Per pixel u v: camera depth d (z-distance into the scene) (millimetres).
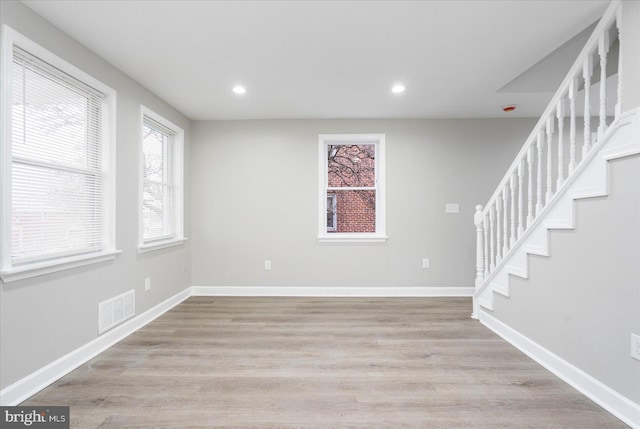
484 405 1759
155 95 3309
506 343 2609
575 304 1966
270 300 3934
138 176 2994
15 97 1862
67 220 2234
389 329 2932
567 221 2029
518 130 4086
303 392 1889
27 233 1939
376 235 4141
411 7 1929
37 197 2002
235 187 4176
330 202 4281
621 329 1653
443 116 4031
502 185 2824
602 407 1734
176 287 3779
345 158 4301
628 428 1562
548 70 3207
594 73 2906
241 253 4184
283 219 4168
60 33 2125
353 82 3010
